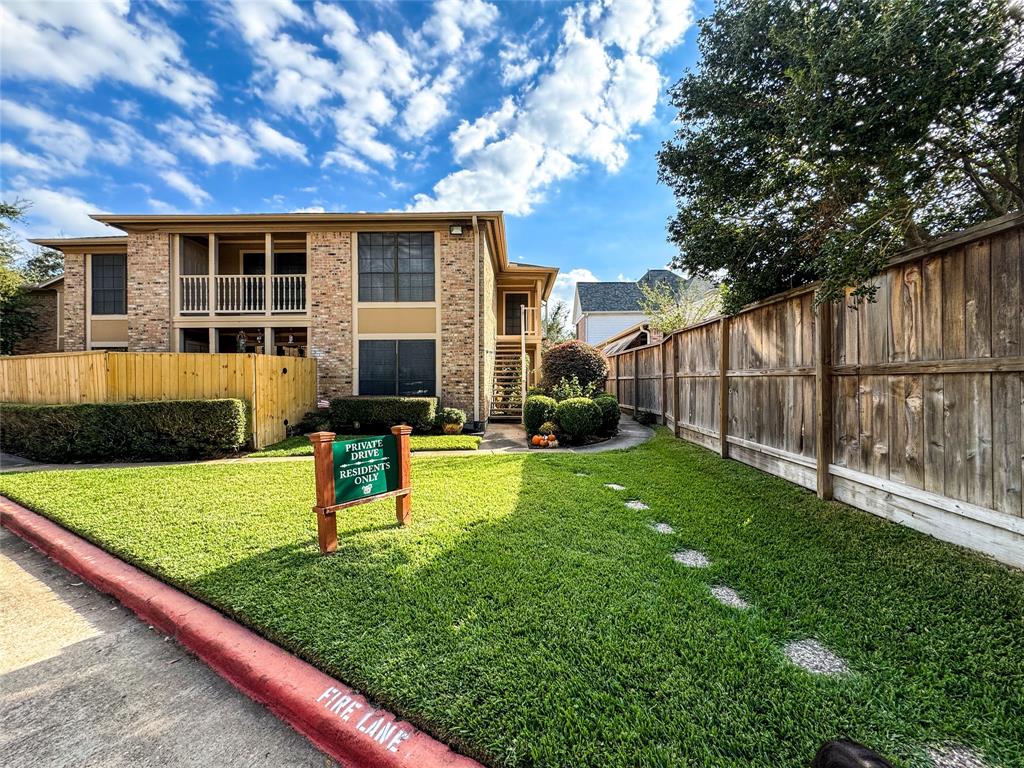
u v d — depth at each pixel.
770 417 5.37
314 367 10.94
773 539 3.54
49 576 3.42
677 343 8.77
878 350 3.66
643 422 11.23
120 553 3.44
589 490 5.12
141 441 7.54
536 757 1.60
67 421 7.45
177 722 1.96
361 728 1.80
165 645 2.54
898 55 2.60
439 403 11.12
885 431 3.60
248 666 2.20
